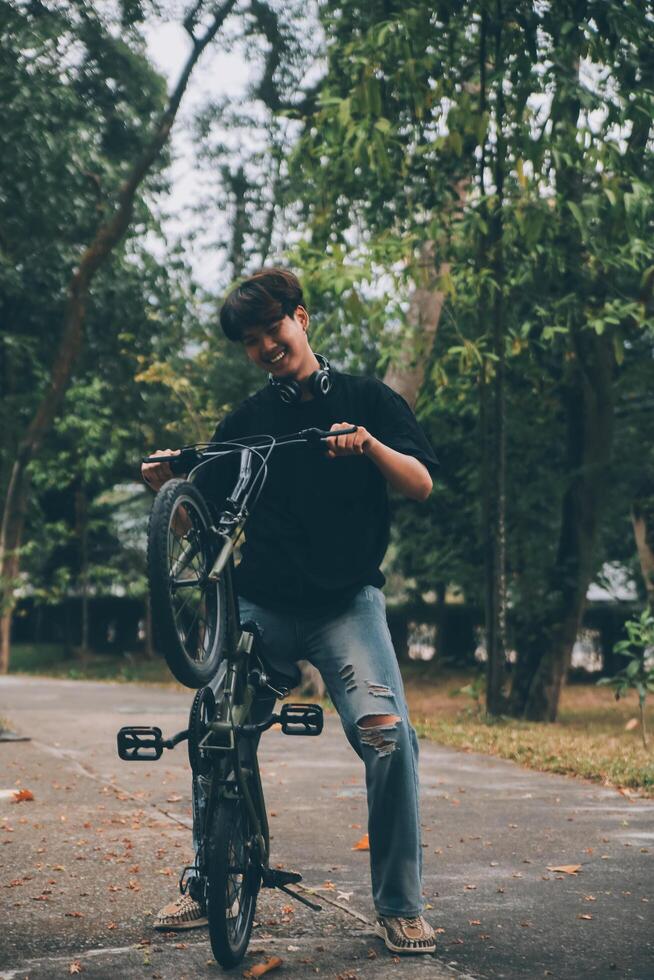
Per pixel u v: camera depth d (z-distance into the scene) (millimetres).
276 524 3500
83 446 23172
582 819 5586
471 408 13336
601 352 12617
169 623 2914
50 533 25812
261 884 3451
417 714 13633
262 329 3418
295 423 3561
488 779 7008
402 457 3361
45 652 31234
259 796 3404
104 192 20062
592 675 22078
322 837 5070
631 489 13727
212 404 17484
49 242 20266
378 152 9977
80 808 5730
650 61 10023
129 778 6773
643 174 11125
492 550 11602
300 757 7875
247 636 3346
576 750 8602
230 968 3201
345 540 3492
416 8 9703
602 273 11844
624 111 9281
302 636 3490
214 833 3104
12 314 21672
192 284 18875
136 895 4008
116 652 31812
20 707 12359
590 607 21984
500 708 11570
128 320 21172
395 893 3381
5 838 4973
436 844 4965
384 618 3531
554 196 11094
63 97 18703
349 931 3568
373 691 3381
